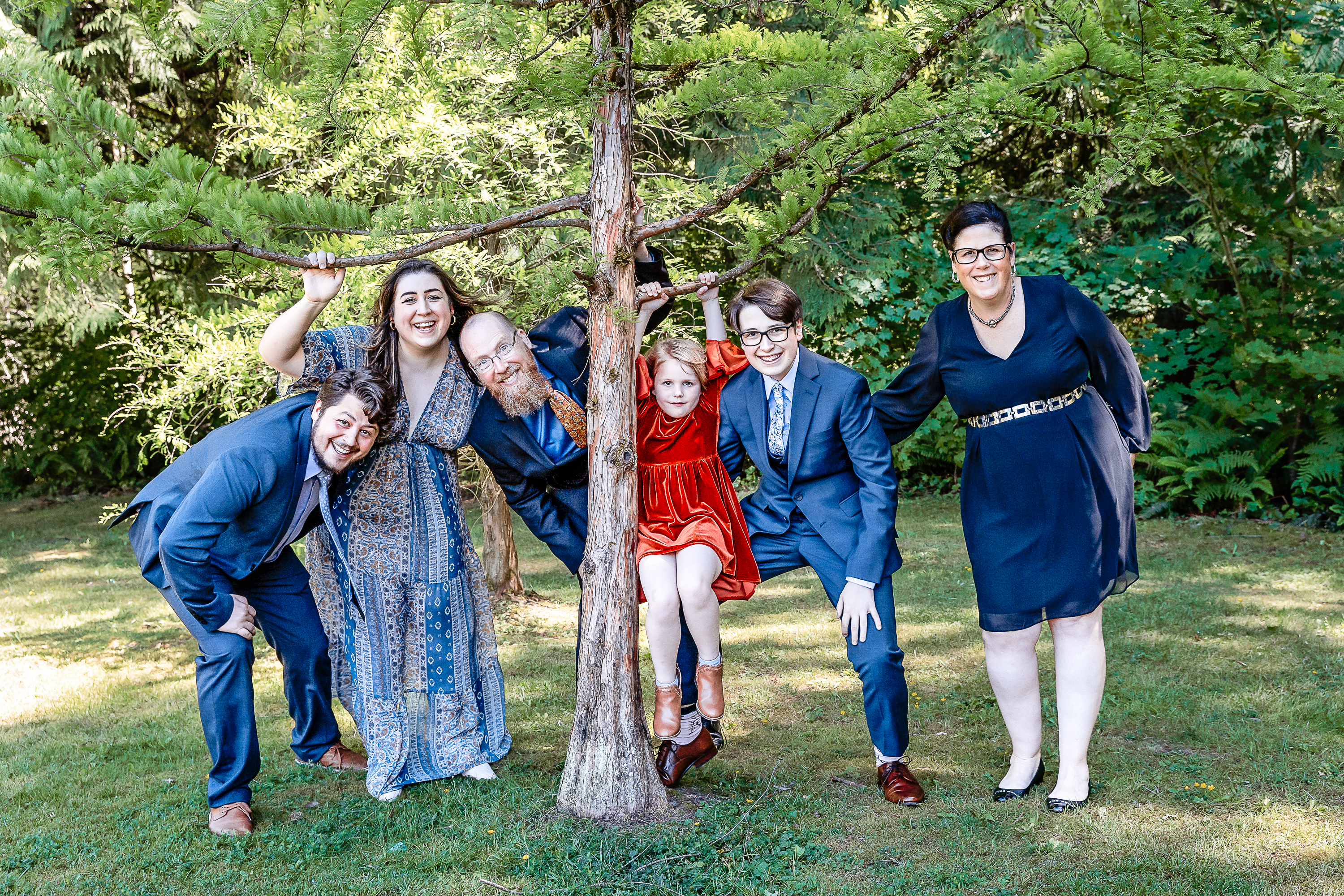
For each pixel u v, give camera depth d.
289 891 2.66
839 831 2.95
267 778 3.48
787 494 3.33
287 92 3.05
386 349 3.21
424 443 3.30
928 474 9.64
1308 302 7.55
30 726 4.11
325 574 3.43
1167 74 2.57
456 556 3.39
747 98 2.99
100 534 9.30
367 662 3.28
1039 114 2.78
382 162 4.34
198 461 3.11
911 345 9.61
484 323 3.06
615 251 2.92
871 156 2.89
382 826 3.04
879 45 2.70
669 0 3.44
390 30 3.79
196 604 2.94
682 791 3.23
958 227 2.92
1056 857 2.75
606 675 3.01
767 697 4.21
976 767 3.45
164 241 2.45
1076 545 3.01
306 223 2.72
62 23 8.53
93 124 2.61
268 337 2.93
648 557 3.11
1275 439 7.57
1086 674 3.07
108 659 5.14
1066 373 2.98
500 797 3.22
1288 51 2.76
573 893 2.60
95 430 11.58
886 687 3.13
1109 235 9.33
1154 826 2.91
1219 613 5.22
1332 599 5.44
